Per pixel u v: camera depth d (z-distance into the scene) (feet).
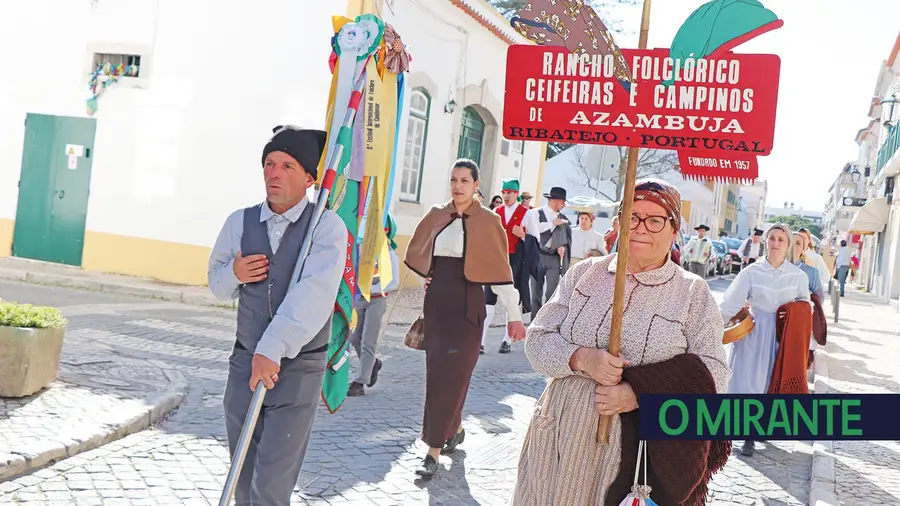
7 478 14.35
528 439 9.77
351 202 14.60
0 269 42.29
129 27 44.86
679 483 8.79
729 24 8.81
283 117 41.96
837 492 18.20
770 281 21.65
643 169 109.29
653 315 9.27
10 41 47.03
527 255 36.24
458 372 17.17
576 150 134.00
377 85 14.88
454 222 17.94
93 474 15.07
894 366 40.01
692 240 77.00
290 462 10.46
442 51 52.65
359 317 23.71
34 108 46.60
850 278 168.55
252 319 10.72
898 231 98.12
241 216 11.11
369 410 21.98
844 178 200.85
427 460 16.90
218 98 43.21
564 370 9.35
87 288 40.78
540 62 9.19
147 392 20.35
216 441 17.81
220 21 43.11
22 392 18.52
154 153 44.39
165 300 39.40
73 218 45.88
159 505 13.97
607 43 9.07
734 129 8.85
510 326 19.19
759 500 17.53
